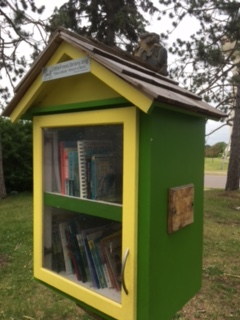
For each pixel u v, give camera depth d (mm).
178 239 1059
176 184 1029
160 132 929
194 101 1176
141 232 908
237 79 7133
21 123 8695
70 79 1073
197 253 1214
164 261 973
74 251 1193
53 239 1257
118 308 960
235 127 8906
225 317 2395
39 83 1087
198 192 1200
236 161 9016
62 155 1222
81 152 1138
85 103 1033
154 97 790
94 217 1127
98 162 1075
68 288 1135
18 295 2756
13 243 4113
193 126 1142
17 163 8594
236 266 3387
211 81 7742
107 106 991
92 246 1124
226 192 8703
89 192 1103
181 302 1092
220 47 7711
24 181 8719
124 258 920
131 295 923
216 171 18141
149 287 900
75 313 2451
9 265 3400
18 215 5773
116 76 870
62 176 1223
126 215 931
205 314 2432
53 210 1245
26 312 2477
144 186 900
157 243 931
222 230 4844
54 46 1019
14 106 1201
